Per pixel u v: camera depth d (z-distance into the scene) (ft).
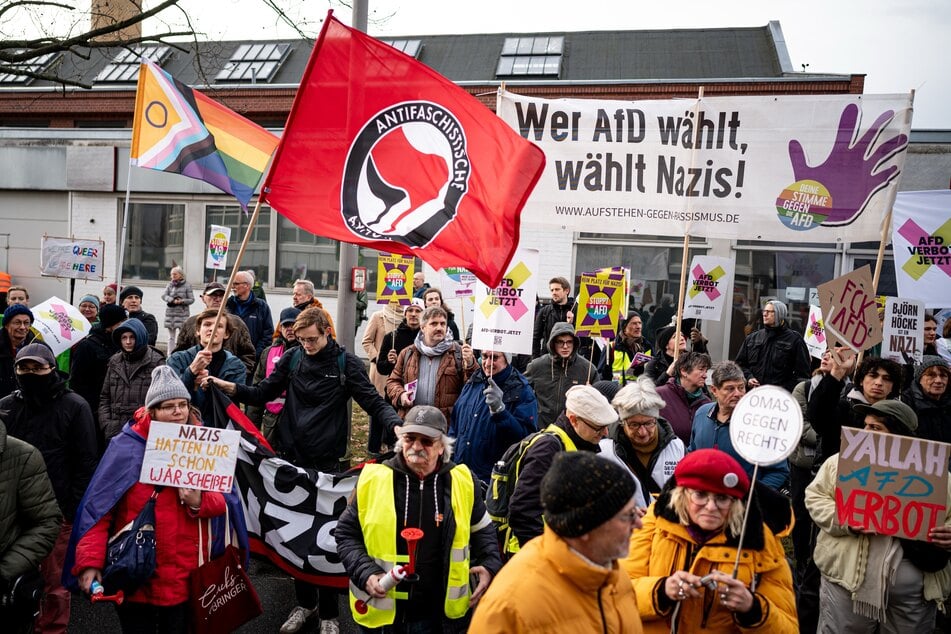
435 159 14.82
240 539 12.90
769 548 9.52
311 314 16.37
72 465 15.23
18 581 11.69
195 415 12.66
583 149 20.25
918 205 23.75
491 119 14.78
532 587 7.35
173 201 57.67
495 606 7.36
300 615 15.66
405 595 11.35
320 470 16.69
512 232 14.55
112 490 11.60
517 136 14.71
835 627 12.72
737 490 9.21
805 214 19.43
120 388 19.31
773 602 9.32
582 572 7.26
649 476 14.21
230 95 65.36
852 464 11.65
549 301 34.19
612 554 7.31
